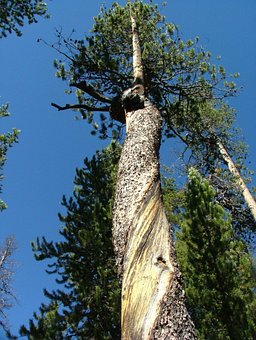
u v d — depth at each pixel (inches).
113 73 327.6
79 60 336.2
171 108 354.0
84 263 353.7
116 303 306.8
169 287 93.0
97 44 361.1
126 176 134.0
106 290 320.8
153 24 379.9
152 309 88.5
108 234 359.9
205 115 574.2
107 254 352.5
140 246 103.5
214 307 271.7
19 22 430.9
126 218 114.9
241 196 560.7
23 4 419.2
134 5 402.9
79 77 341.7
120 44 374.9
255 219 517.0
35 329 310.3
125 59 369.1
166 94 338.6
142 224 109.9
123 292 96.0
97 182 409.4
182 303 93.0
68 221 380.2
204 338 262.7
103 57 346.0
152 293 91.6
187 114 387.2
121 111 199.8
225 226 312.2
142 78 219.1
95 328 306.5
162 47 360.5
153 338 83.8
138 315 88.4
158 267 97.4
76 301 339.6
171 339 84.0
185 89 347.3
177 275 98.4
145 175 132.1
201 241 302.7
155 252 101.7
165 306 89.1
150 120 167.3
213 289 278.4
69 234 369.4
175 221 449.1
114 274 331.0
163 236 107.7
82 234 346.9
